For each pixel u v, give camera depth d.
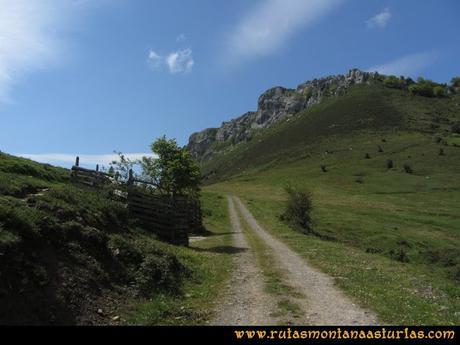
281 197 109.56
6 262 9.93
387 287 17.47
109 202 20.30
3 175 18.61
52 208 14.25
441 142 165.25
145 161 31.05
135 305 12.46
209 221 53.56
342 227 62.62
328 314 12.84
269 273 19.66
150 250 16.92
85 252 13.21
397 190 115.69
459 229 69.56
